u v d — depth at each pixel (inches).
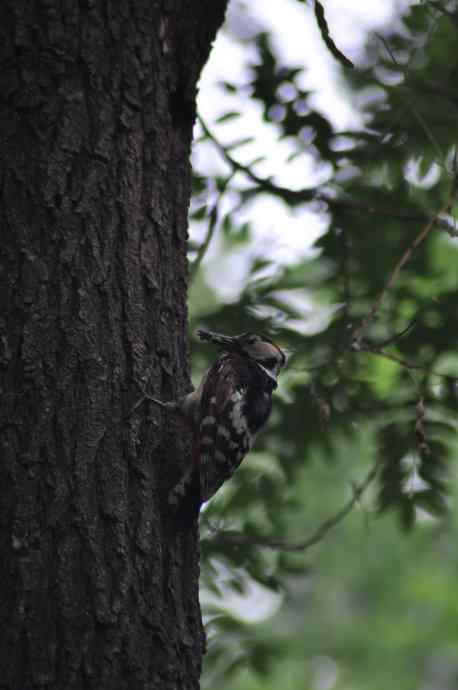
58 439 283.6
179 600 299.7
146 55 333.7
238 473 546.6
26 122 308.7
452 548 908.6
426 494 493.7
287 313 540.4
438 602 888.3
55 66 315.6
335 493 817.5
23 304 291.3
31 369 285.7
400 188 541.0
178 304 332.2
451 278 624.1
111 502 286.5
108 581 277.1
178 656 289.3
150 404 307.9
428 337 517.0
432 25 502.0
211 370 432.8
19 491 274.4
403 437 498.9
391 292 540.4
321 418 414.6
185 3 346.3
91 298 300.5
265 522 543.2
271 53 527.2
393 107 537.0
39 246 298.0
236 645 496.1
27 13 317.4
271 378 454.3
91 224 307.6
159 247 325.1
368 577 926.4
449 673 871.1
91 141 315.0
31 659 260.2
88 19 324.2
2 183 302.0
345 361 496.1
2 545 269.3
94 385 293.3
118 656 271.3
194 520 310.3
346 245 538.3
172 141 341.1
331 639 909.8
